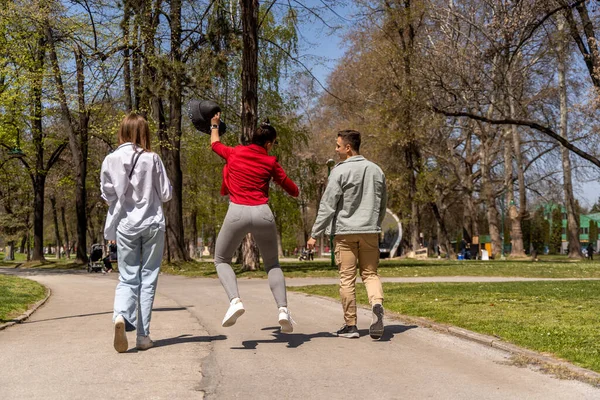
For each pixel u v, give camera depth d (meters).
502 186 47.16
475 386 4.08
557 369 4.53
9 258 61.84
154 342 5.64
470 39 26.84
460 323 6.56
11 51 25.77
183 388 3.97
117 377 4.25
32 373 4.36
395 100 29.25
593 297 9.45
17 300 9.42
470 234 50.16
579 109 26.66
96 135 30.47
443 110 26.50
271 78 24.00
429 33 30.45
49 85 26.06
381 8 29.48
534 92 35.75
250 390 3.93
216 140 5.67
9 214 53.50
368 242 5.91
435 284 13.40
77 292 12.41
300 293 10.80
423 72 26.09
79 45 26.78
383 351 5.27
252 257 20.33
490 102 25.86
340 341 5.74
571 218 40.62
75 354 5.06
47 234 83.25
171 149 24.95
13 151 27.02
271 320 7.15
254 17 19.03
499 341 5.52
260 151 5.48
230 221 5.36
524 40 24.17
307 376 4.33
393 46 28.81
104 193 5.35
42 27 25.95
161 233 5.36
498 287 11.91
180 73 20.14
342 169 5.95
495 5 24.28
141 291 5.34
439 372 4.49
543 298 9.29
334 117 42.00
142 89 21.17
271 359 4.90
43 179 37.88
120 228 5.26
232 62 21.66
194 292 11.73
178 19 21.78
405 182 35.91
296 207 33.34
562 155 39.41
